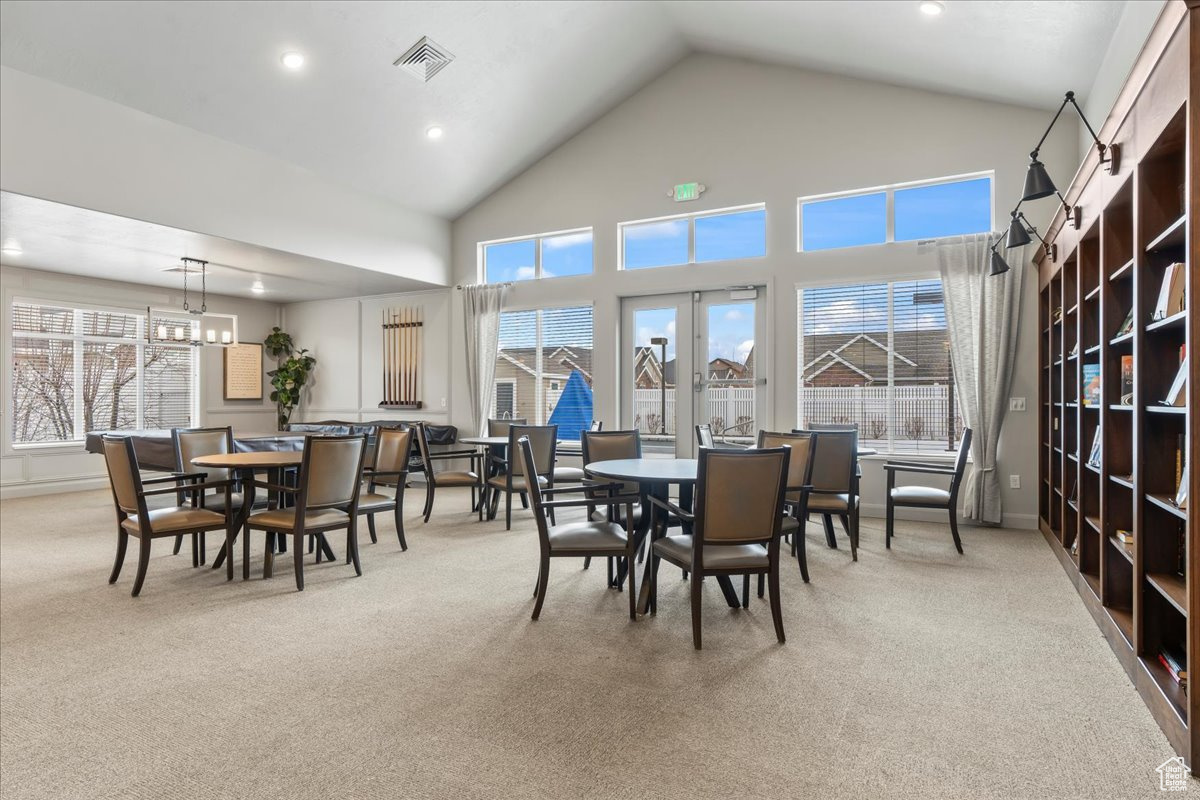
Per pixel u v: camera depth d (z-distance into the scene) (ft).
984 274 16.97
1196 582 5.97
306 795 5.72
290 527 11.85
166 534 11.72
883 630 9.70
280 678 8.07
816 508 14.03
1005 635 9.48
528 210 24.02
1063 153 16.55
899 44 15.93
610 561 11.84
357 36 15.76
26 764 6.21
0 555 14.42
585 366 23.13
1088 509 11.18
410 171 21.71
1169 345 7.49
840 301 19.19
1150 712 7.16
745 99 20.40
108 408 25.34
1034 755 6.34
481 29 16.84
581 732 6.75
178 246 18.76
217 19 14.20
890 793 5.74
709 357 21.38
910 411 18.39
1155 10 10.59
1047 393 15.81
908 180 18.24
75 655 8.80
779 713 7.16
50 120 14.17
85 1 12.87
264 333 30.14
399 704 7.38
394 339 27.48
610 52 19.49
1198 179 5.93
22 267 22.41
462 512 19.74
